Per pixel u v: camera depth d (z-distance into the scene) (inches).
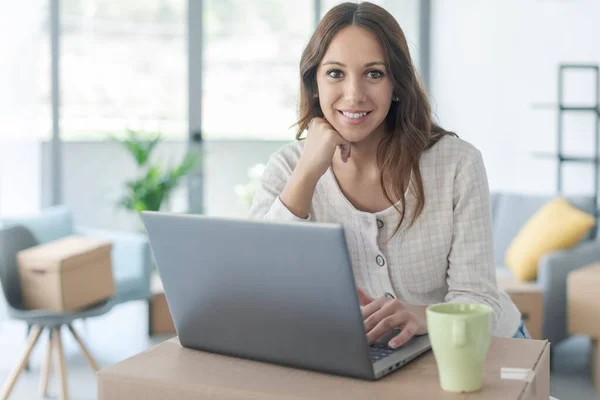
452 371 43.2
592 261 172.4
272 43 221.6
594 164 211.0
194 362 49.3
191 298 49.7
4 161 196.7
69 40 200.4
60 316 132.0
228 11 216.1
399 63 59.4
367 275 62.7
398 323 52.0
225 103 217.8
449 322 42.6
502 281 170.7
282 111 223.9
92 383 147.2
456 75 240.4
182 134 214.2
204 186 216.5
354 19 58.8
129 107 208.4
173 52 211.8
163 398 45.9
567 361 165.3
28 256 134.3
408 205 60.9
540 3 219.6
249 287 46.8
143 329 184.9
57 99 199.0
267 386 44.8
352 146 62.3
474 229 60.9
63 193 202.2
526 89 224.5
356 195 62.9
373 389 44.1
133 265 168.6
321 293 44.3
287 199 58.7
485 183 62.4
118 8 205.2
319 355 46.3
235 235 45.8
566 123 216.5
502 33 228.7
